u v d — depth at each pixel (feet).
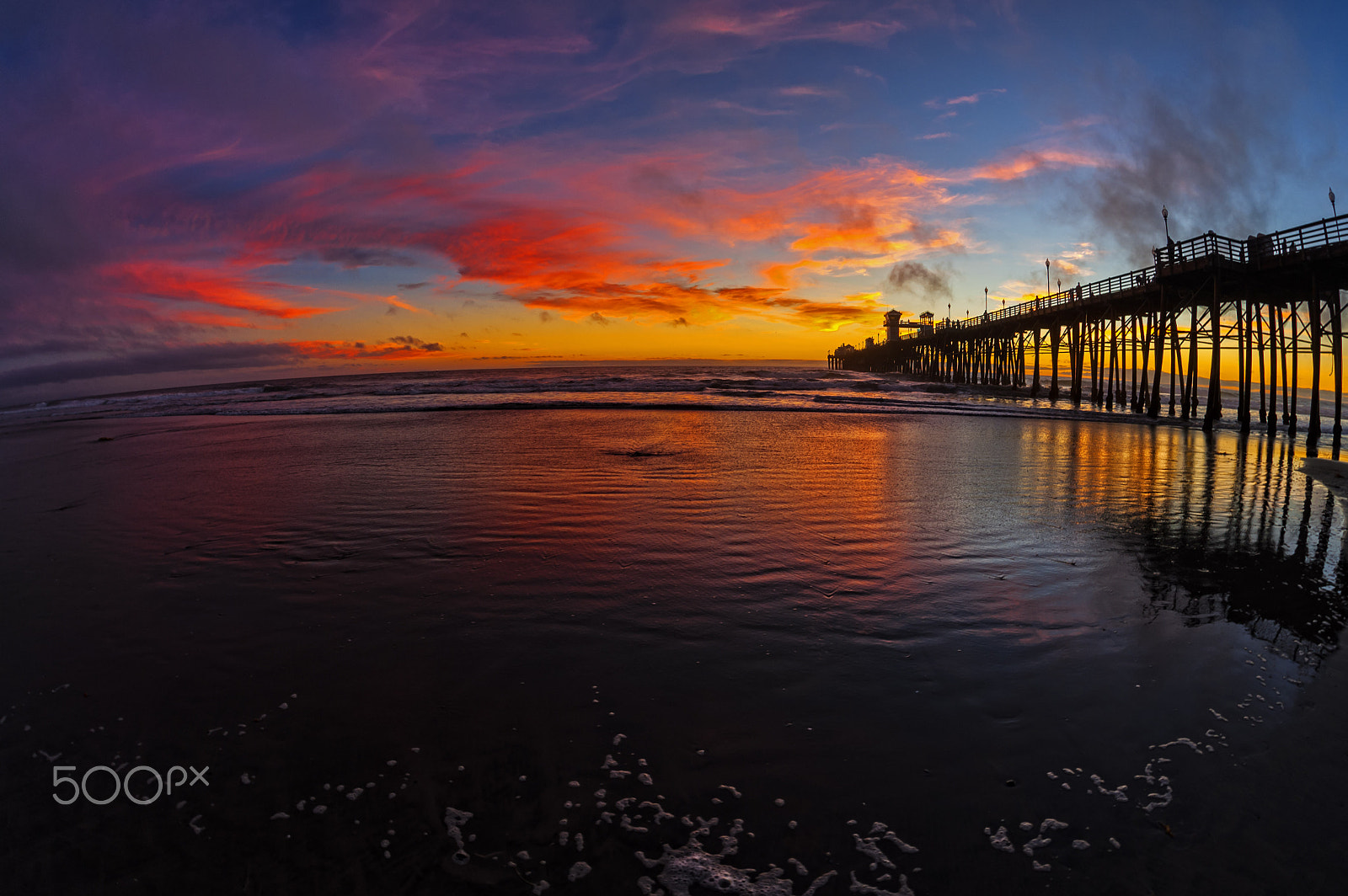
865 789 10.05
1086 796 9.92
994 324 135.23
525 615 16.88
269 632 15.99
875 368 261.65
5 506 31.78
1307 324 66.13
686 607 17.31
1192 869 8.53
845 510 28.37
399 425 64.75
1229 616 16.90
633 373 256.73
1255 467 41.88
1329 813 9.53
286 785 10.28
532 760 10.77
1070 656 14.51
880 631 15.76
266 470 39.52
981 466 40.63
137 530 26.20
